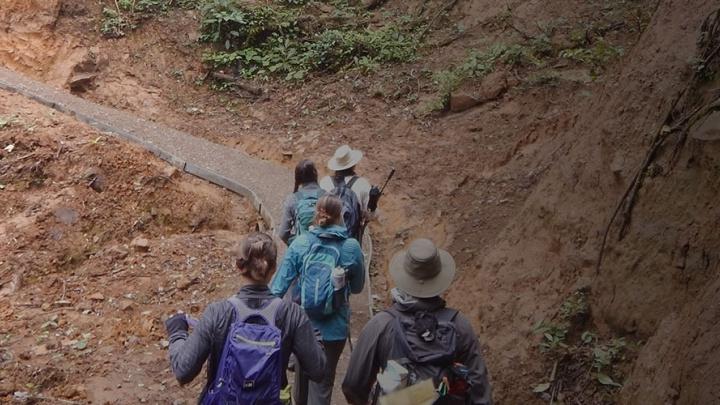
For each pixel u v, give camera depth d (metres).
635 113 6.95
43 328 7.56
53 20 14.88
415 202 10.55
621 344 5.89
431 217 10.12
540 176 9.73
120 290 8.33
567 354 6.16
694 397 4.32
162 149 11.55
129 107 14.08
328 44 14.56
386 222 10.39
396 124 12.45
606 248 6.39
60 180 9.68
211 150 12.01
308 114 13.35
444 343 3.99
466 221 9.61
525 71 12.16
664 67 6.89
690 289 5.54
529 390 6.13
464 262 8.84
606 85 8.14
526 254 7.56
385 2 16.14
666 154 6.15
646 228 6.04
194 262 8.88
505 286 7.42
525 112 11.36
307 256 5.42
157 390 6.70
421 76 13.44
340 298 5.38
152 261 8.84
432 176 10.94
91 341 7.43
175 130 12.91
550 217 7.55
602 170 7.05
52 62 14.61
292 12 15.73
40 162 9.73
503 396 6.22
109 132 11.31
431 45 14.20
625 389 5.30
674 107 6.31
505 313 7.09
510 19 13.61
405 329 4.03
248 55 14.80
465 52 13.58
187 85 14.61
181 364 4.11
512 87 11.94
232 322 4.18
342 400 6.35
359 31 15.30
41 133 10.16
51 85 14.30
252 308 4.23
